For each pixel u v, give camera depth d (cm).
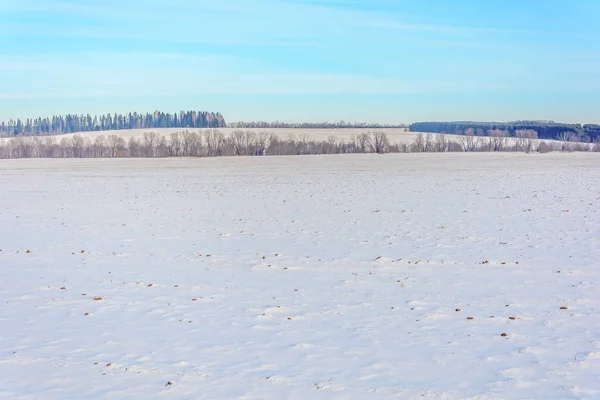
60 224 2452
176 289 1329
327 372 833
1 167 8162
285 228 2259
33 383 800
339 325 1052
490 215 2548
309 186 4428
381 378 809
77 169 7519
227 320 1090
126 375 826
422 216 2556
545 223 2277
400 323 1061
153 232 2195
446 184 4416
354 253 1738
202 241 1983
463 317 1092
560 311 1123
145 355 906
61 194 3966
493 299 1216
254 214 2716
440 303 1191
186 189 4281
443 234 2061
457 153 11931
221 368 851
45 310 1170
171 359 888
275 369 846
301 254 1731
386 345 945
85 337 998
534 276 1414
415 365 856
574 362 859
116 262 1648
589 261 1570
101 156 12406
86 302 1227
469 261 1598
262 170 6912
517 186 4125
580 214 2522
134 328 1047
